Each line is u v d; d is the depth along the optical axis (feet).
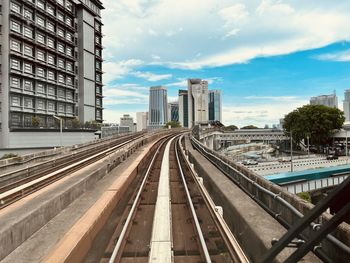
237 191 33.50
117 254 21.66
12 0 162.09
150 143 150.71
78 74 237.45
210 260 20.11
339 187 9.57
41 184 44.21
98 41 277.44
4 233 19.58
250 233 21.16
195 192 43.34
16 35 161.38
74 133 198.90
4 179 55.26
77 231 23.13
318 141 275.18
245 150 318.24
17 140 160.56
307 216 10.71
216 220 28.02
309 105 279.28
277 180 113.09
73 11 225.35
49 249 20.77
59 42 205.67
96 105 263.90
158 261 20.17
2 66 157.17
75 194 35.14
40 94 185.06
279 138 293.84
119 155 71.51
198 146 101.09
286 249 16.17
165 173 59.47
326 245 14.46
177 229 28.12
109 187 40.70
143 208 35.17
